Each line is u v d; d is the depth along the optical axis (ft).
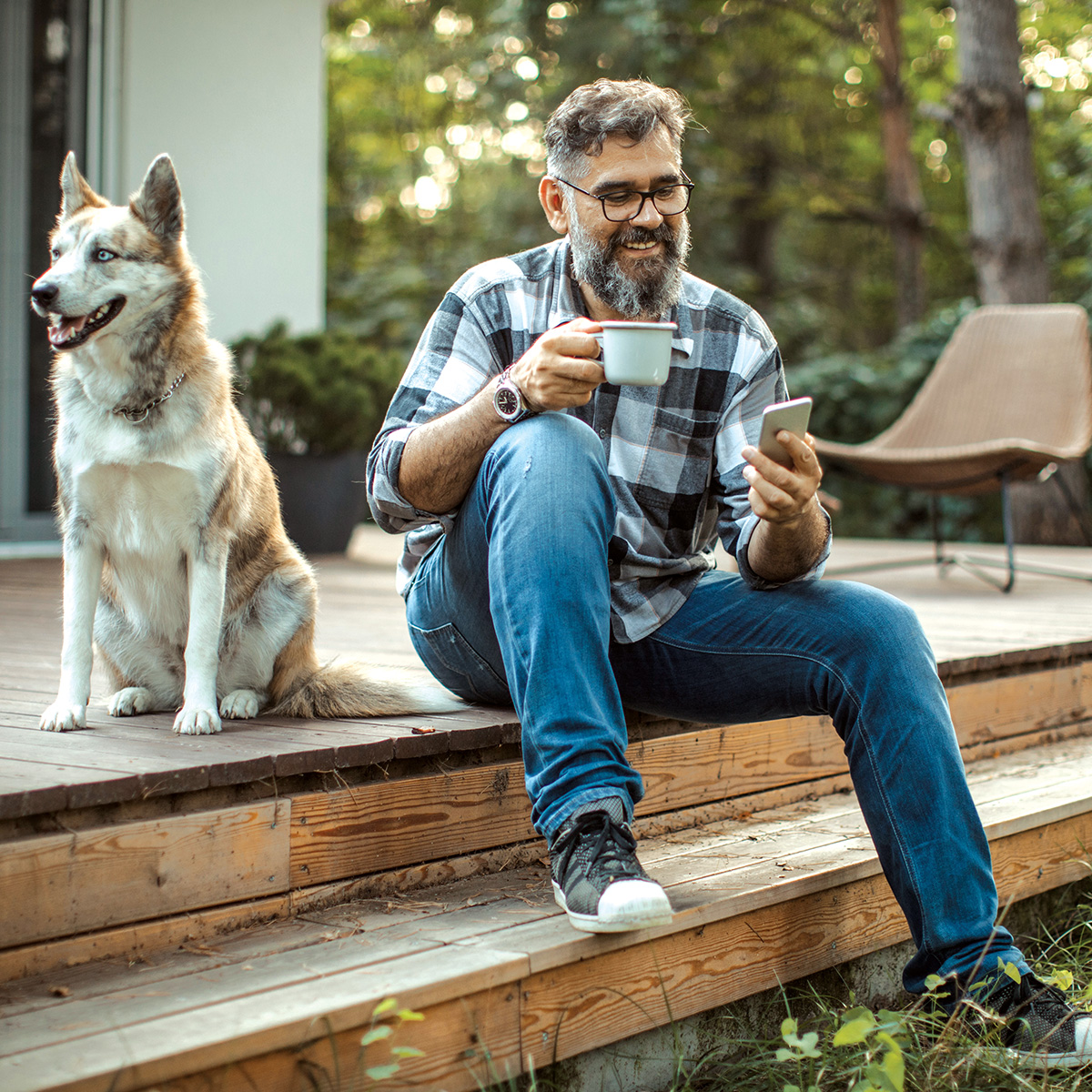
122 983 4.57
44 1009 4.29
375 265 55.11
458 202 58.95
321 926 5.30
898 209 42.19
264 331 20.49
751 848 6.77
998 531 28.35
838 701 5.84
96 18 18.02
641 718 7.01
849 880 6.41
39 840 4.63
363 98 56.80
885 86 41.63
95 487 6.40
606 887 5.00
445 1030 4.64
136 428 6.32
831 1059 5.45
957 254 52.65
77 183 6.99
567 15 41.32
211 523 6.51
